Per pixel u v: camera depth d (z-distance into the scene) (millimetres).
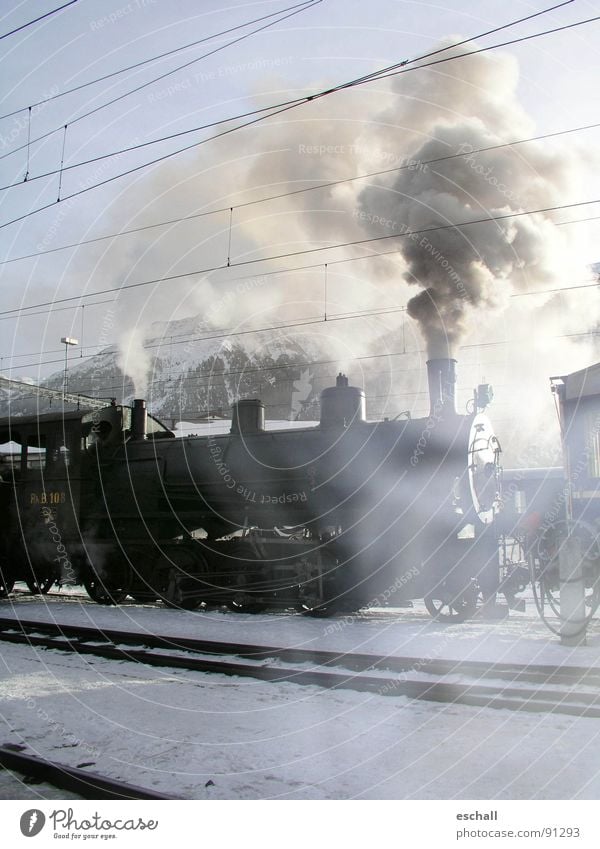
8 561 15062
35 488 14414
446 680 6734
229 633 9742
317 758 4879
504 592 10695
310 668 7457
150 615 11820
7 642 9633
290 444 12094
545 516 10297
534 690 6219
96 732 5512
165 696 6551
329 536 11375
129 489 13477
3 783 4559
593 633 9125
